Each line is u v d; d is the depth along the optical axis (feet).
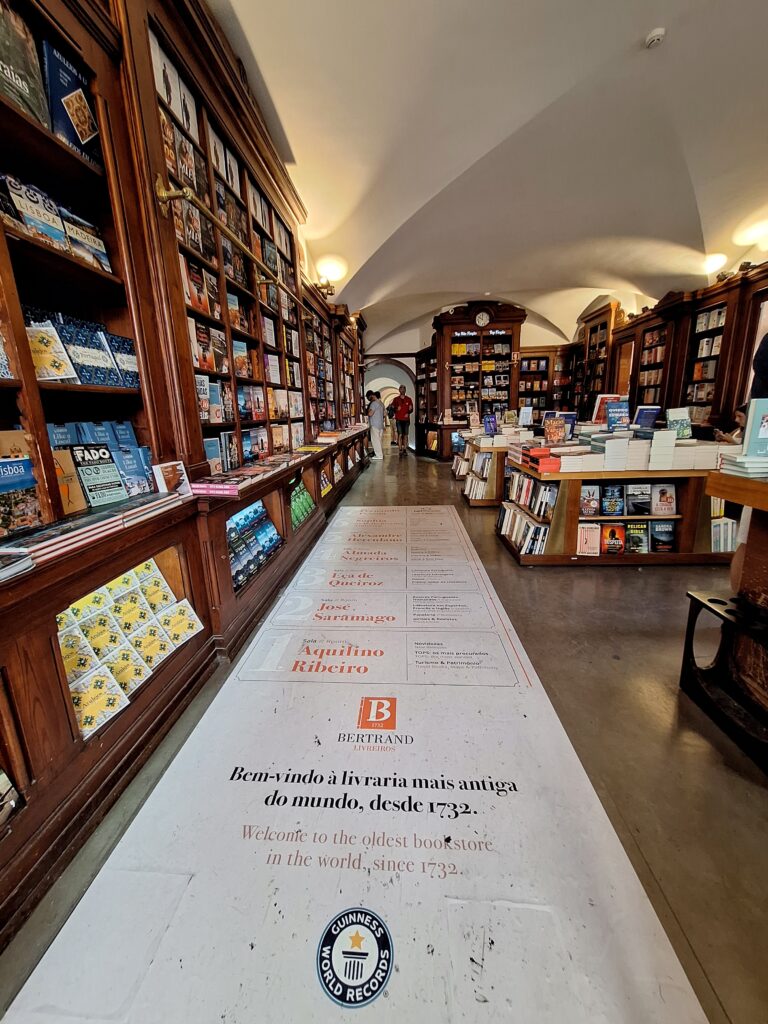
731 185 13.16
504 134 10.43
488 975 2.71
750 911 3.06
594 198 13.89
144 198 4.89
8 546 3.10
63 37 3.86
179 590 5.54
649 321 22.12
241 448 7.84
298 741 4.70
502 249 17.92
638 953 2.81
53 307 4.71
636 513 9.99
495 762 4.36
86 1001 2.64
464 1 6.96
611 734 4.75
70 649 4.11
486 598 8.25
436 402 31.35
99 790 3.87
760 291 15.81
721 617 4.68
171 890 3.24
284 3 6.73
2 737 3.10
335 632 7.05
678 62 8.57
